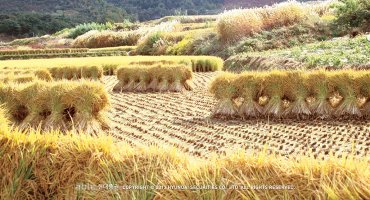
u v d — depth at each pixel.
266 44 24.94
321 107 9.56
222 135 8.20
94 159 4.40
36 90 9.02
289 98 9.84
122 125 9.60
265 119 9.68
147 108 11.92
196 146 7.50
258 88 9.88
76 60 26.73
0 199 4.59
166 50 35.44
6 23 95.88
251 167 3.80
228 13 28.81
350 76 9.41
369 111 9.46
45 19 102.06
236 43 27.11
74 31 68.06
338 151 6.79
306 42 23.98
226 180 3.63
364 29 23.31
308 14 27.06
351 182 3.23
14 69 17.45
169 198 3.70
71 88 8.89
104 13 120.25
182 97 13.99
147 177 4.09
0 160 4.73
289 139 7.72
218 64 24.00
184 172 3.90
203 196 3.61
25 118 9.05
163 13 135.00
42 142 4.79
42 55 37.75
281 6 27.59
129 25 67.62
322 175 3.45
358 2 24.58
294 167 3.69
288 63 15.61
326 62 14.06
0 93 9.09
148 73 16.06
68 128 8.80
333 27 24.89
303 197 3.43
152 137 8.35
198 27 45.56
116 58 27.61
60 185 4.54
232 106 10.00
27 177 4.67
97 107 8.94
